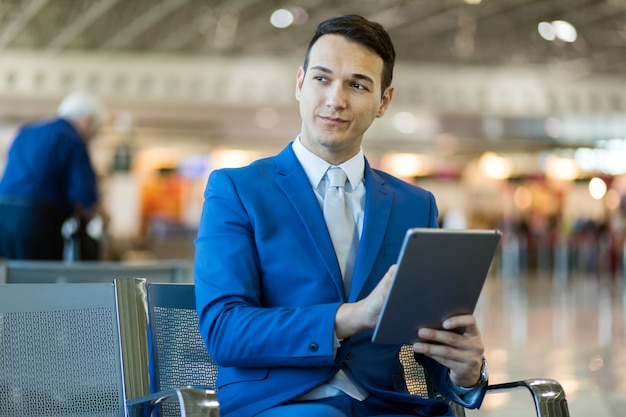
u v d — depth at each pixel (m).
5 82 22.06
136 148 26.73
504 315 9.96
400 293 1.38
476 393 1.60
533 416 3.97
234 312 1.53
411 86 23.28
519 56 22.52
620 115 23.83
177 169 28.20
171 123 23.25
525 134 23.75
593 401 4.55
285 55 23.02
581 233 26.19
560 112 23.89
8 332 1.60
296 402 1.55
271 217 1.64
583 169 29.58
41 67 22.23
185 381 1.74
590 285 17.72
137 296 1.68
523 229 28.19
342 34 1.67
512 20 19.16
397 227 1.71
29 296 1.63
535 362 6.00
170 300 1.77
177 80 22.72
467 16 18.59
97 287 1.68
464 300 1.46
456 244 1.36
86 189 4.46
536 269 24.14
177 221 27.92
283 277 1.61
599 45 21.28
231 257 1.60
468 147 27.41
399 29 19.94
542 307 11.30
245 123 23.56
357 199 1.72
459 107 23.45
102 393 1.64
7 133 23.20
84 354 1.65
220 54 22.84
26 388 1.59
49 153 4.38
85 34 20.73
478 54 22.42
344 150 1.71
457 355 1.48
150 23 19.02
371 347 1.63
